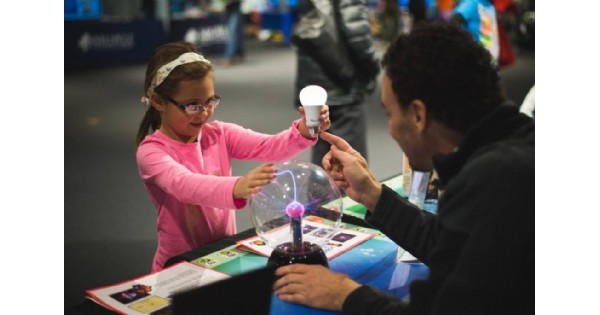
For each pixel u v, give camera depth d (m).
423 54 1.12
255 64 11.67
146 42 11.77
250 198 1.60
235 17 11.32
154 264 1.95
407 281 1.48
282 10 15.98
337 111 3.55
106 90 8.82
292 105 7.61
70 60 10.53
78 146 5.94
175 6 14.57
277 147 1.99
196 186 1.58
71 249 3.60
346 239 1.76
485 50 1.15
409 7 3.97
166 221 1.89
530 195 1.05
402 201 1.53
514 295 1.08
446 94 1.11
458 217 1.07
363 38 3.43
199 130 1.82
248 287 1.12
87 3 13.37
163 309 1.32
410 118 1.17
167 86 1.73
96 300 1.37
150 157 1.78
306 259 1.46
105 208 4.30
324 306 1.29
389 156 5.41
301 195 1.57
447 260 1.10
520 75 9.23
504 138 1.13
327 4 3.35
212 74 1.78
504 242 1.03
